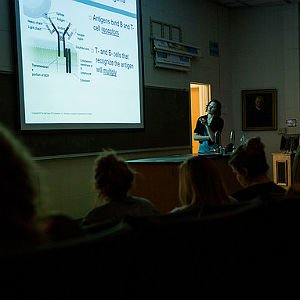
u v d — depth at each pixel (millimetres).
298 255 1308
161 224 976
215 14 8812
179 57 7621
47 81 5141
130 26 6395
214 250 1049
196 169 1831
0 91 4719
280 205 1233
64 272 756
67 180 5488
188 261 1011
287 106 8992
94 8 5770
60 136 5340
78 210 5645
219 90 8953
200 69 8344
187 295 1025
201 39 8383
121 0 6223
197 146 9023
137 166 4199
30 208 855
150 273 963
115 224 1115
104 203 1975
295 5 8859
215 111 6539
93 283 810
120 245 871
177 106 7676
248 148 2354
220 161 4281
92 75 5746
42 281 729
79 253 779
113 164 1968
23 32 4871
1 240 797
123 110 6285
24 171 848
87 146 5723
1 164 819
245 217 1110
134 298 924
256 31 9156
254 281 1178
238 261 1113
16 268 703
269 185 2289
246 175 2338
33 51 4977
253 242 1148
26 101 4914
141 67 6590
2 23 4758
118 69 6176
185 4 7926
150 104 6984
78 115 5547
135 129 6520
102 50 5902
